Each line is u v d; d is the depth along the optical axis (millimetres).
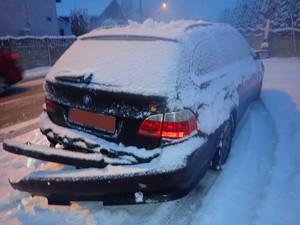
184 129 2014
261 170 2980
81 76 2193
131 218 2340
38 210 2471
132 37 2475
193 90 2207
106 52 2434
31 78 10227
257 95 5508
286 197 2438
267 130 4105
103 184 1973
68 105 2393
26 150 2268
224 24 4035
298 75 8484
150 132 1995
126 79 2086
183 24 2781
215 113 2490
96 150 2160
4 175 3027
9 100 6535
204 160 2340
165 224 2260
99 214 2395
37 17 17188
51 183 2082
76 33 24469
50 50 14141
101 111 2162
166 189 1981
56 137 2430
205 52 2730
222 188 2680
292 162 3014
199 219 2283
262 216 2221
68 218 2357
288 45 16344
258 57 5180
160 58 2166
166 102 1959
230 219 2277
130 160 2020
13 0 15320
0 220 2348
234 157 3322
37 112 5539
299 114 4402
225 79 3012
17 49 12141
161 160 1931
